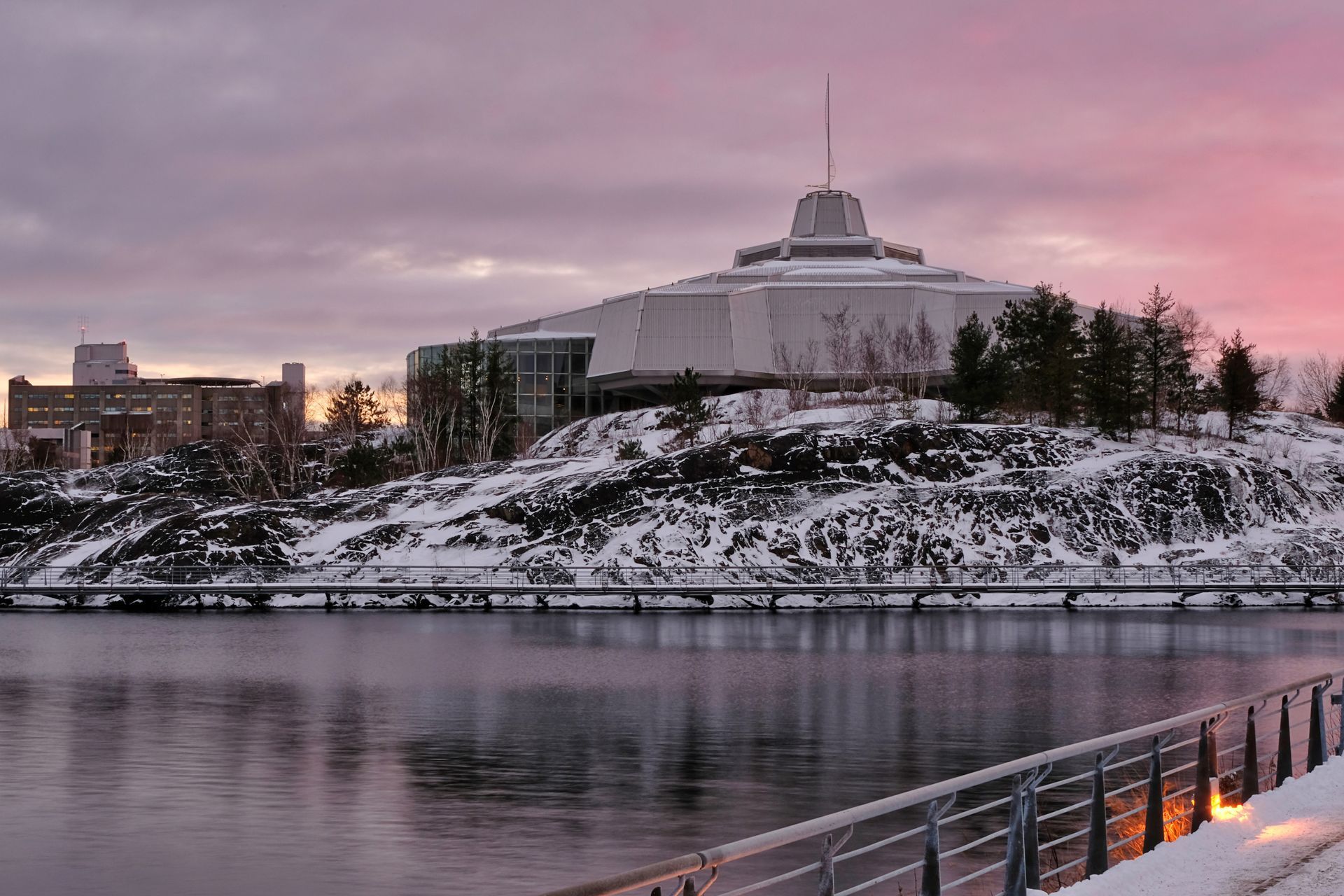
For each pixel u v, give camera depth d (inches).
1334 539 3924.7
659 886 369.4
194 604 3705.7
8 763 1528.1
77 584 3818.9
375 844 1185.4
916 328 5910.4
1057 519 3895.2
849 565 3757.4
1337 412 5930.1
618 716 1841.8
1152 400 4783.5
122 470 5442.9
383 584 3730.3
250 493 5157.5
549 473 4463.6
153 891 1061.8
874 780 1439.5
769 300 6018.7
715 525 3860.7
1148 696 2001.7
